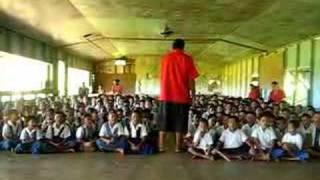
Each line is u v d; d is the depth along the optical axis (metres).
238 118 9.54
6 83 14.59
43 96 19.05
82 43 22.11
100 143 9.52
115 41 22.73
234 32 17.95
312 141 9.72
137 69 32.69
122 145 9.26
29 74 17.95
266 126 9.09
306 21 13.41
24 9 12.32
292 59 17.98
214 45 23.03
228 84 32.47
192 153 8.92
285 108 12.64
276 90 16.11
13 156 8.78
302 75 16.45
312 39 15.51
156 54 30.77
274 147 8.96
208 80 33.00
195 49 25.64
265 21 14.38
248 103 14.11
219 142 8.92
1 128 9.84
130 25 16.75
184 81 8.78
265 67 22.25
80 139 9.71
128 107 13.70
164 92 8.92
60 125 9.67
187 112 9.05
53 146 9.31
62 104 14.62
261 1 11.41
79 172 7.14
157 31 18.47
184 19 15.09
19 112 11.14
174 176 6.96
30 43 17.34
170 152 9.41
